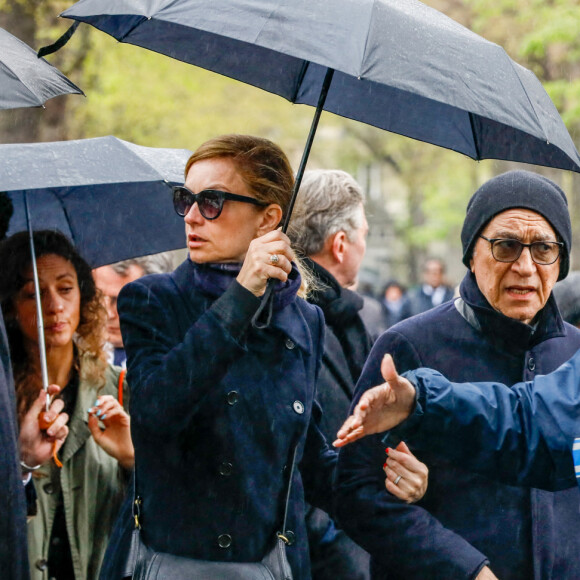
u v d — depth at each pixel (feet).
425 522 21.31
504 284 22.04
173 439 18.66
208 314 18.01
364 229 28.09
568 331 23.57
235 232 19.57
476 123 22.33
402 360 22.30
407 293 150.00
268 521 19.25
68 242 25.38
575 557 21.75
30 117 91.61
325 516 24.70
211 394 18.92
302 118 184.24
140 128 108.17
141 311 19.39
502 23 94.73
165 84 106.63
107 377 26.16
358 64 17.29
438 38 18.42
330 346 25.41
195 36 22.39
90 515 24.67
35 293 24.29
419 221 257.96
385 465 21.42
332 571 24.63
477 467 19.60
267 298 18.19
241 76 22.90
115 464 25.11
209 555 18.74
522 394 19.90
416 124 22.86
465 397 19.36
